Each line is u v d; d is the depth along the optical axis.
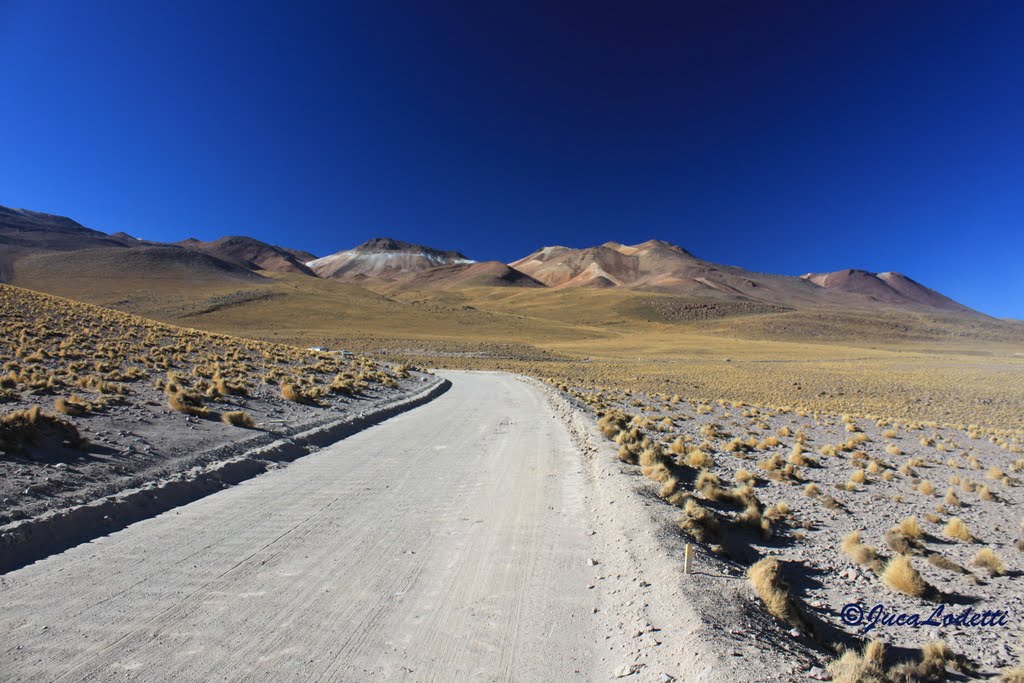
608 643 4.61
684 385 52.53
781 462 14.45
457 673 4.16
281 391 20.70
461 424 19.14
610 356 101.38
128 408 13.95
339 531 7.48
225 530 7.45
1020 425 33.91
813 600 6.03
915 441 21.14
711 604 5.01
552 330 144.25
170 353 26.19
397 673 4.15
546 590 5.67
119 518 7.70
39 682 3.91
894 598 6.25
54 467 8.64
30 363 18.14
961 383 56.69
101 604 5.18
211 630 4.73
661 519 7.45
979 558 7.56
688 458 13.52
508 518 8.16
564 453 13.62
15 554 6.18
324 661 4.29
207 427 13.50
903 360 93.00
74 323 28.95
